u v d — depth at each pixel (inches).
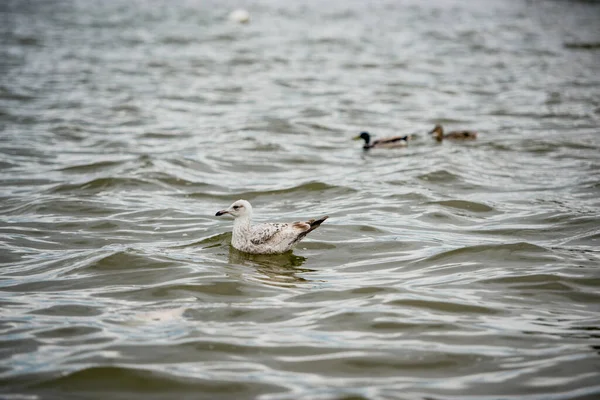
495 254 578.6
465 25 2613.2
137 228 660.7
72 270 545.3
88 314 465.4
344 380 385.1
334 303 484.1
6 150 964.0
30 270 548.4
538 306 479.8
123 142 1024.9
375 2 3383.4
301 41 2236.7
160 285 513.0
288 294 500.7
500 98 1424.7
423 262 568.7
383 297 494.3
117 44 2081.7
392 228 658.2
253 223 678.5
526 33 2399.1
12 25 2386.8
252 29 2485.2
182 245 613.6
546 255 573.0
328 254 593.0
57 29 2337.6
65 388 376.8
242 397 368.8
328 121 1217.4
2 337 430.9
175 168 872.9
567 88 1513.3
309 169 904.3
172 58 1879.9
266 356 410.0
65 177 837.8
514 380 382.9
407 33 2417.6
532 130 1129.4
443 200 740.7
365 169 900.6
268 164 922.7
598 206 709.9
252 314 465.7
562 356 408.2
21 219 681.0
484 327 446.9
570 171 868.6
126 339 428.5
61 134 1069.8
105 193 773.3
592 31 2431.1
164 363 400.2
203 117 1227.2
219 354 411.2
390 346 422.0
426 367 398.6
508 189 792.3
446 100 1413.6
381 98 1433.3
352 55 1989.4
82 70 1670.8
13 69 1653.5
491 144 1024.9
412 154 977.5
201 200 759.7
